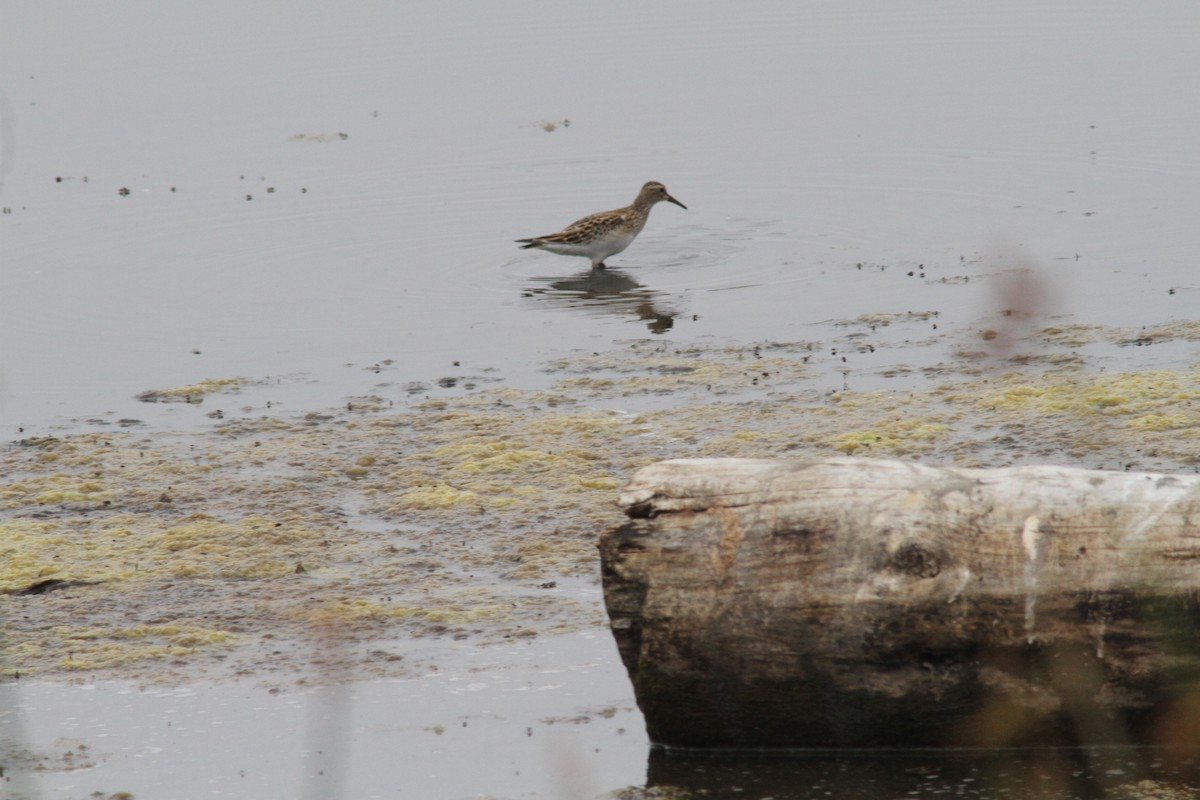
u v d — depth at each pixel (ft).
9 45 103.91
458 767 25.75
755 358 51.08
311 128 89.04
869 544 23.72
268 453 43.88
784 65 99.35
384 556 35.99
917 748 25.04
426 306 59.88
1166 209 68.08
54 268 66.03
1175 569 23.30
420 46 104.42
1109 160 77.36
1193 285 56.39
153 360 53.88
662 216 73.20
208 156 84.33
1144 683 23.72
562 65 100.32
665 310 57.98
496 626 31.68
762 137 85.76
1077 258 61.26
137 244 69.51
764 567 24.03
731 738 25.52
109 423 47.42
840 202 73.46
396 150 85.10
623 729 26.86
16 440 45.93
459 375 51.08
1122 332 51.06
